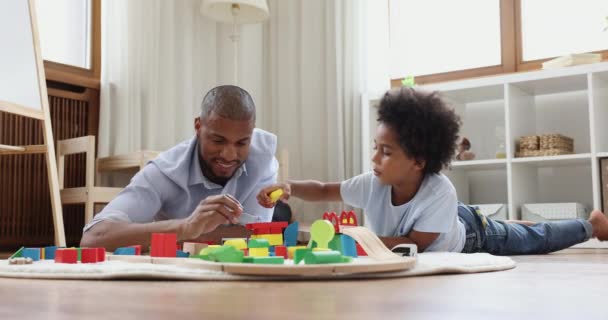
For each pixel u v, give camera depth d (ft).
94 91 9.84
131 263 3.11
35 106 7.59
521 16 10.30
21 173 8.91
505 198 10.32
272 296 1.93
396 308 1.64
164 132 10.35
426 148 4.72
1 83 7.19
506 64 10.32
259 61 11.63
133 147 9.78
